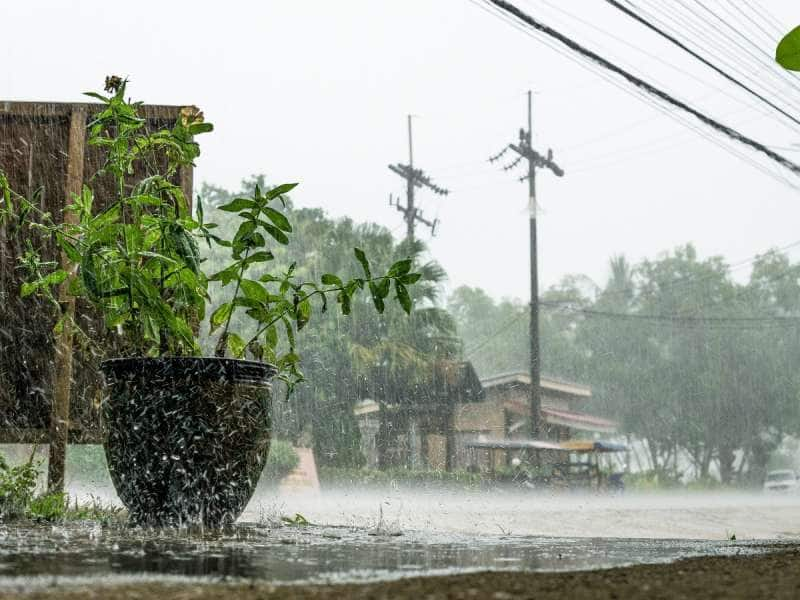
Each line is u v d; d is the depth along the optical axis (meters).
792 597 2.16
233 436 4.52
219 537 4.05
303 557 3.22
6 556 3.05
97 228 4.92
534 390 34.06
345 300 5.00
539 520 11.39
